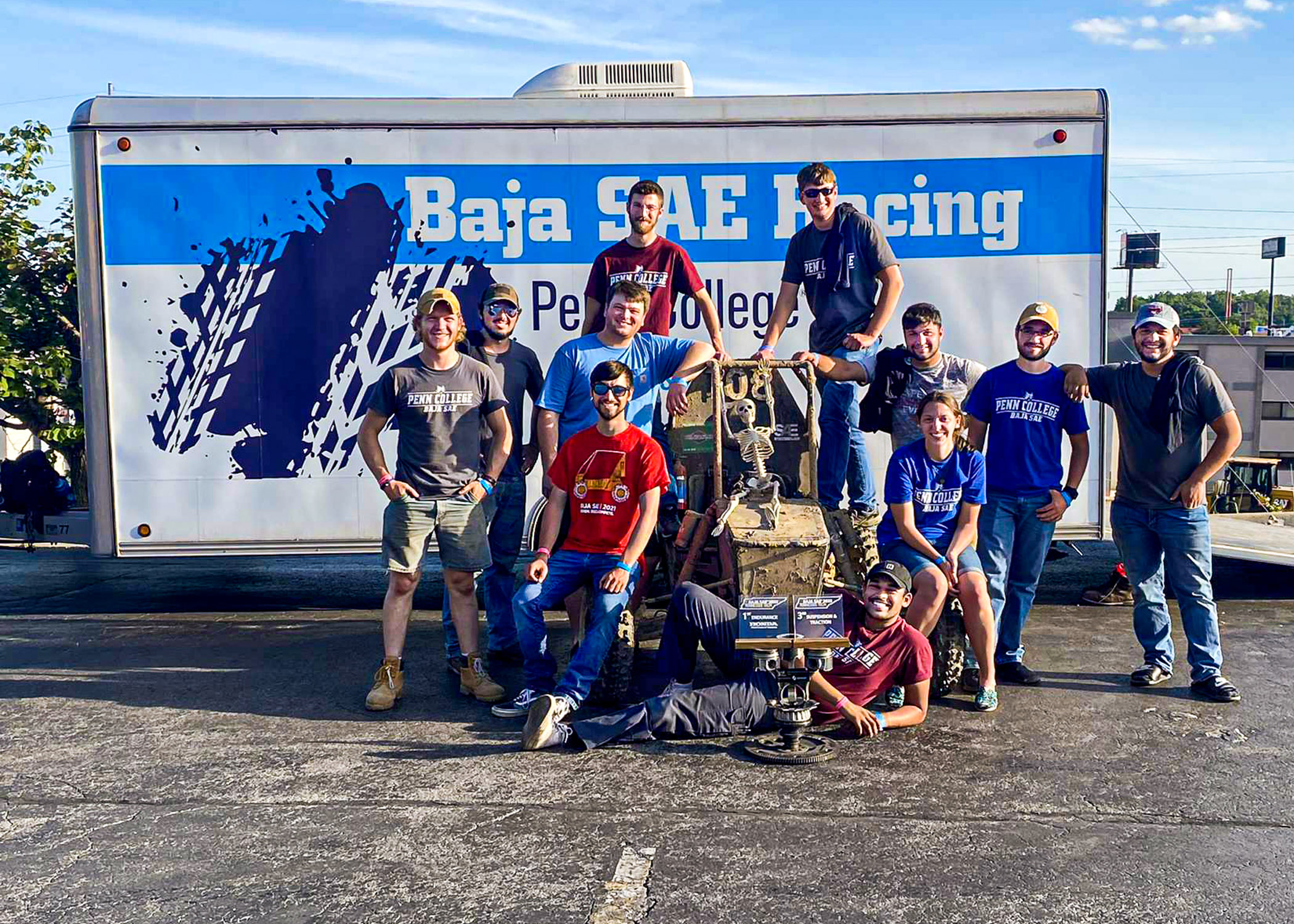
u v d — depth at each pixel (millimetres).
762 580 4441
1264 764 4391
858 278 6059
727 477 5316
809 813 3896
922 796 4059
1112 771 4320
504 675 5816
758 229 6922
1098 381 5469
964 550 5180
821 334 6211
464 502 5227
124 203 6770
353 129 6820
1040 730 4824
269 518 6910
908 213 6941
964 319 6977
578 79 7301
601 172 6887
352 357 6891
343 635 6863
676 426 5301
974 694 5371
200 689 5598
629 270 6070
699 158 6902
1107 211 6926
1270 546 8250
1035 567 5547
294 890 3334
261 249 6828
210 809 3982
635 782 4211
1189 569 5348
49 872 3471
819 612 4418
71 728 4953
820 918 3135
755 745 4582
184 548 6879
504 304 5809
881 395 5949
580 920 3135
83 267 6781
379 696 5188
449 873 3436
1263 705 5191
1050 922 3111
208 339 6840
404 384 5184
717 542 5148
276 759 4520
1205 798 4031
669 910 3184
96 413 6809
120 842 3693
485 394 5328
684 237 6922
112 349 6805
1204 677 5328
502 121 6852
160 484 6863
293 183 6824
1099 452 7016
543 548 5027
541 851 3598
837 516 5754
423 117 6832
